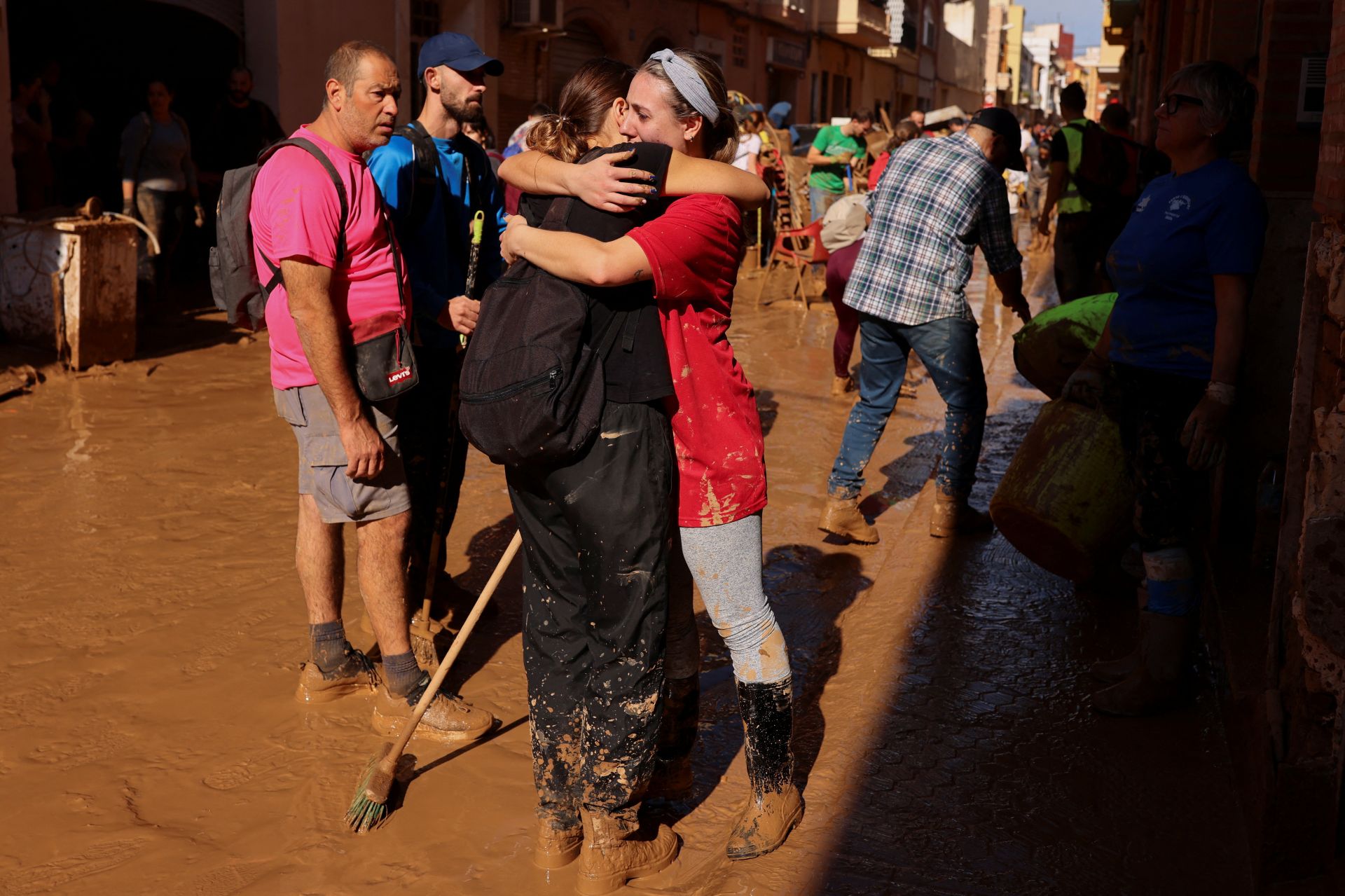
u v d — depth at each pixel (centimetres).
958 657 377
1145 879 265
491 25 1650
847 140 1371
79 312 789
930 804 294
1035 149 2216
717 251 255
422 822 293
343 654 353
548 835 273
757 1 2580
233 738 331
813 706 352
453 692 362
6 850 278
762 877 265
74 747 325
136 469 588
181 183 1038
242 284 323
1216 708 344
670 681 296
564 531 262
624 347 252
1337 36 265
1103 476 386
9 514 516
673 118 259
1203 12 691
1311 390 283
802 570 474
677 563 288
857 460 493
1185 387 333
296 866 274
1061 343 476
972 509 496
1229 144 328
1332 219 262
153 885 265
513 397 240
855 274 487
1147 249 331
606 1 1950
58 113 1195
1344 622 239
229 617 411
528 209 265
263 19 1298
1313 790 244
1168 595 335
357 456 308
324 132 315
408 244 372
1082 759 316
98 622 405
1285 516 287
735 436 267
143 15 1334
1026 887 262
